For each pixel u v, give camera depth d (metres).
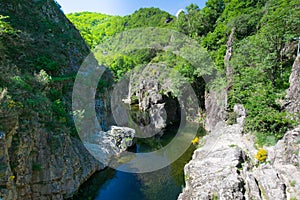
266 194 9.15
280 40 16.73
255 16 23.89
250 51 18.56
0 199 8.33
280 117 13.00
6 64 14.92
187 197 11.13
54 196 11.44
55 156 11.87
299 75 13.75
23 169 10.23
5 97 10.25
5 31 17.28
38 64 18.58
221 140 14.62
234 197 9.38
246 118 14.55
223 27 26.77
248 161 11.52
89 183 14.09
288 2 21.55
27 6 24.28
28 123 10.99
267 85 16.33
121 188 13.89
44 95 14.20
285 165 9.98
